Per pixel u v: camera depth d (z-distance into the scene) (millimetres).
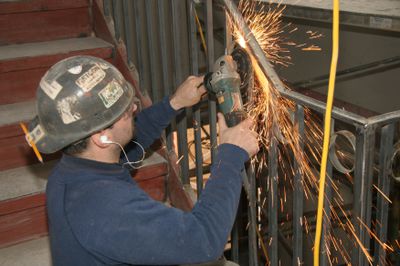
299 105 1257
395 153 1191
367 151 1071
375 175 2219
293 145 1355
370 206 1132
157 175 2082
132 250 1033
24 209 1872
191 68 1863
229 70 1367
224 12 1541
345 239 3643
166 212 1083
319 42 3607
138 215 1048
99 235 1034
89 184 1096
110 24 2391
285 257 4645
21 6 2377
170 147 2100
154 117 1644
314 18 2268
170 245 1044
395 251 2924
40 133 1141
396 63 2939
